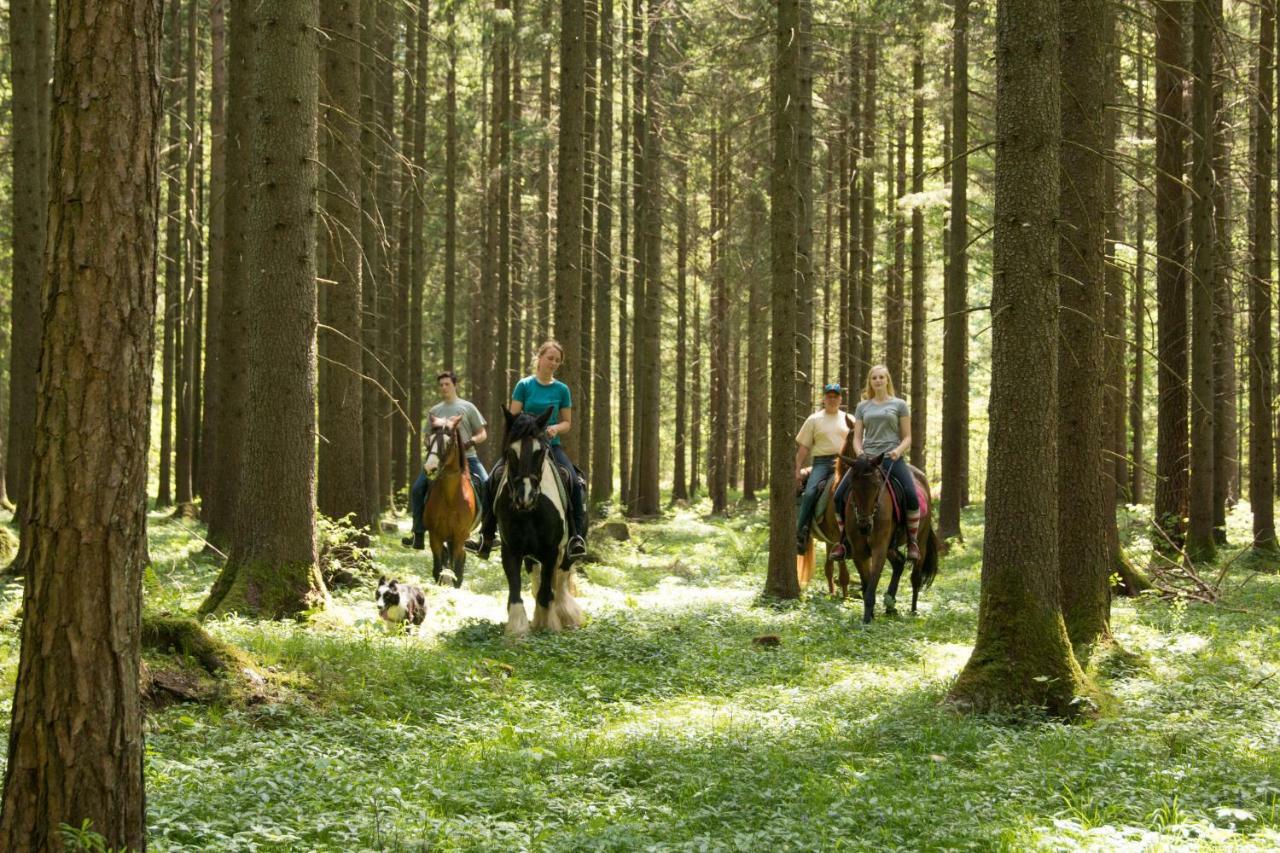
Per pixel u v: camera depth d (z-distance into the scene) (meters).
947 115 24.23
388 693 8.91
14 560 14.72
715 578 19.52
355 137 16.75
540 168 35.03
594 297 31.14
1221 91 18.67
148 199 4.58
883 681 10.20
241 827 5.60
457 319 49.44
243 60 17.78
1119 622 12.61
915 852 5.50
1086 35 10.80
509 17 26.23
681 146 33.41
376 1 22.09
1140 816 6.02
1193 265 17.66
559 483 12.54
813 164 20.61
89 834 4.35
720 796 6.59
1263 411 19.31
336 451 16.45
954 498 22.55
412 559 18.73
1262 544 19.05
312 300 12.10
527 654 11.48
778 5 15.76
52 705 4.43
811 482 15.23
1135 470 29.16
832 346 47.53
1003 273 8.87
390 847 5.45
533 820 6.12
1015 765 7.09
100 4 4.45
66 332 4.44
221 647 8.30
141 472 4.61
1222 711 8.58
